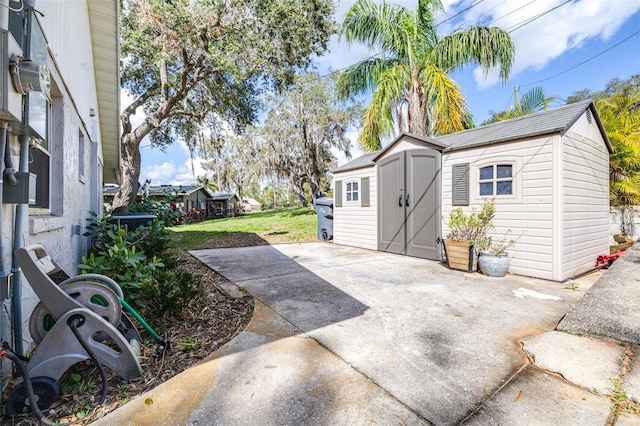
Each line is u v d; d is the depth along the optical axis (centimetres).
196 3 997
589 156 498
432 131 865
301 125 1883
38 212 280
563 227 423
